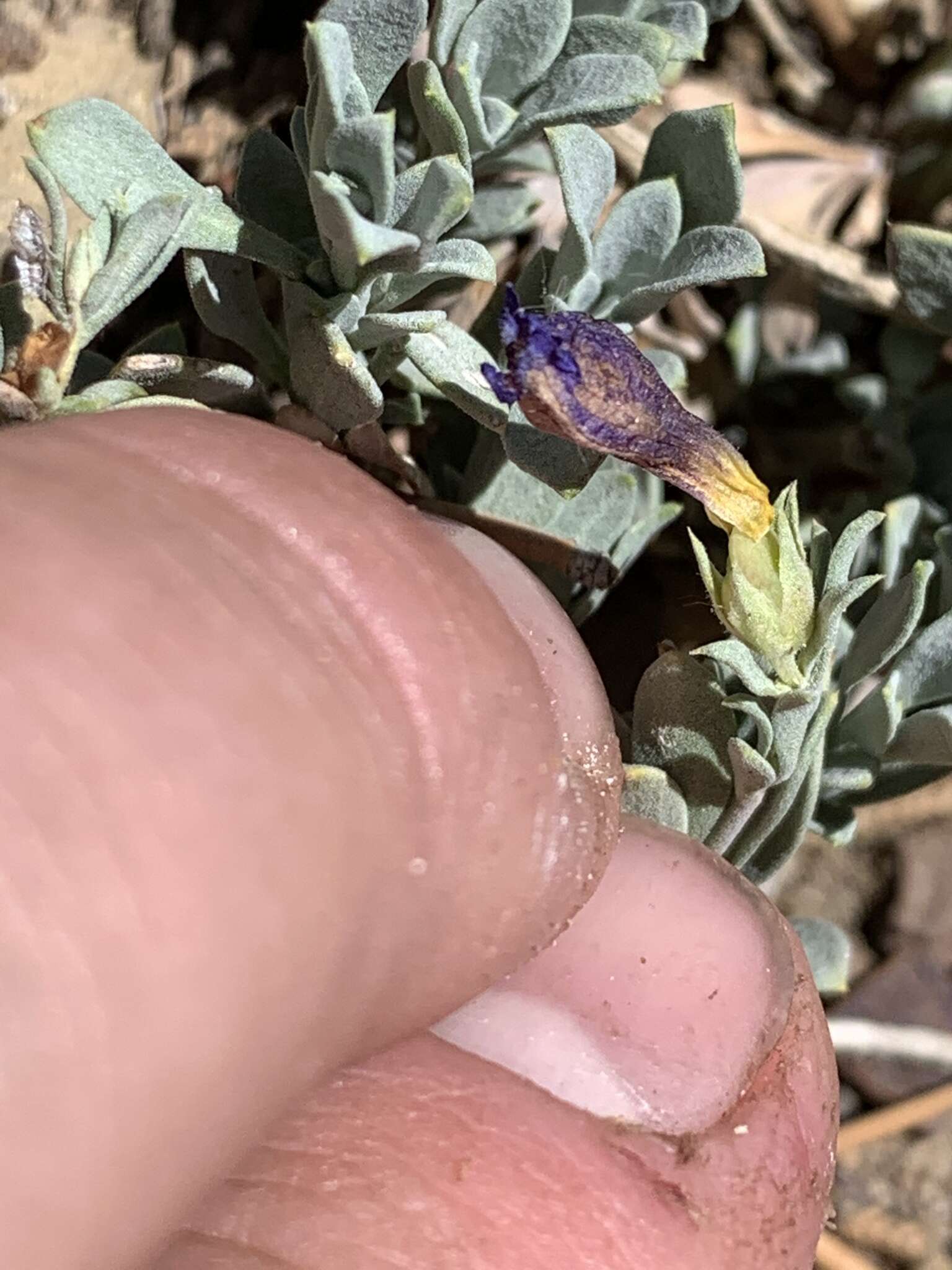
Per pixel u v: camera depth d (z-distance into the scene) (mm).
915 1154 86
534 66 54
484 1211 48
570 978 55
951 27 82
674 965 54
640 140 72
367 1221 47
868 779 61
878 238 82
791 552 51
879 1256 85
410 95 62
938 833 86
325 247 53
